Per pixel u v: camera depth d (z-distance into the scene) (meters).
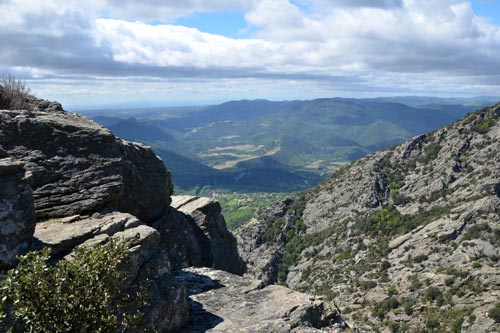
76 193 16.61
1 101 19.41
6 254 11.57
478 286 104.50
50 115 19.19
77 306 8.92
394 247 156.12
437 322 96.12
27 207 12.55
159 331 13.10
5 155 13.33
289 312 15.19
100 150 18.42
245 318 14.92
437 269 124.44
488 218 135.38
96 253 9.69
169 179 24.83
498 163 173.00
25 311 8.25
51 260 12.76
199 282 18.36
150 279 14.02
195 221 28.58
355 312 119.81
